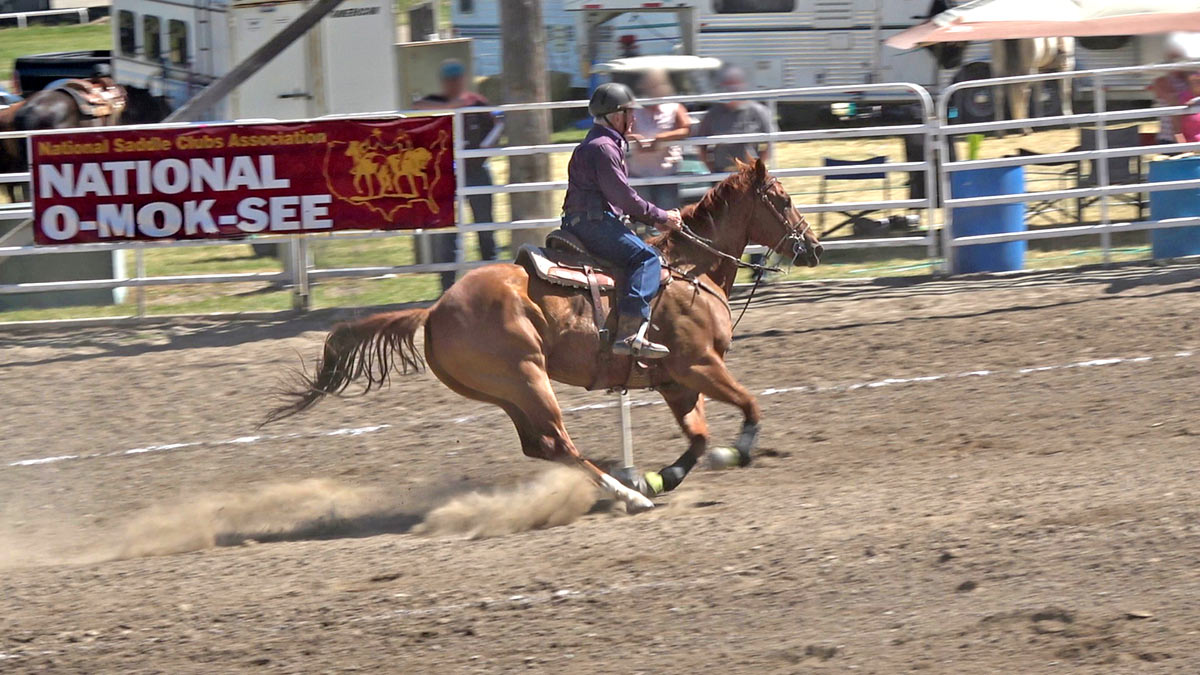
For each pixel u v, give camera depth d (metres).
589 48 31.22
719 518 9.91
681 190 18.73
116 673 7.59
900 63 30.22
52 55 33.28
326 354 10.22
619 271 10.32
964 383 13.73
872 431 12.41
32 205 17.28
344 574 9.07
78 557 10.09
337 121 17.33
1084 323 15.73
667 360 10.62
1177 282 17.47
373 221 17.61
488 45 33.22
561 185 18.17
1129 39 28.80
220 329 17.30
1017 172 18.77
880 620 7.62
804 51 30.69
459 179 17.91
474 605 8.25
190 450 12.84
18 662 7.80
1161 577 7.84
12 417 13.95
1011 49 28.08
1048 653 7.01
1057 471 10.56
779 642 7.43
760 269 11.27
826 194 22.44
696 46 30.98
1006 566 8.24
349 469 12.15
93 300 18.89
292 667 7.53
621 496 10.27
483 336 9.98
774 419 12.99
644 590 8.32
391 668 7.44
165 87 26.03
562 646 7.57
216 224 17.44
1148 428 11.78
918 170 18.81
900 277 18.67
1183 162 18.72
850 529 9.27
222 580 9.09
